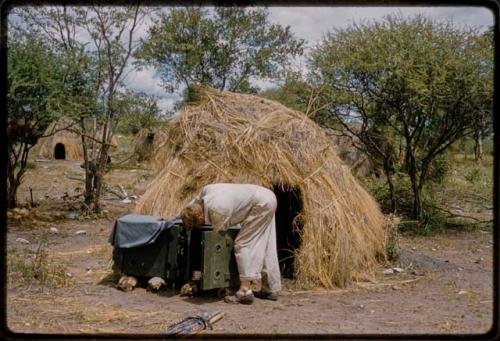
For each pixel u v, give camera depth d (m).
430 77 11.46
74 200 14.48
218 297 6.44
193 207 6.13
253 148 7.35
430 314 5.95
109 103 13.21
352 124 13.95
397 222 9.01
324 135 8.11
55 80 11.84
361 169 15.00
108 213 13.23
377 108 12.49
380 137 13.04
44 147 24.20
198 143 7.65
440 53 11.46
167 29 15.84
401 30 11.66
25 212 12.16
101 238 10.41
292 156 7.37
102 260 8.46
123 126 14.09
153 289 6.59
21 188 16.62
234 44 16.16
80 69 12.30
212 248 6.16
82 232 10.80
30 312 5.73
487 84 11.23
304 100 12.38
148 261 6.70
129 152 20.20
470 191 15.95
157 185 7.66
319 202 7.22
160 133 14.77
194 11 15.89
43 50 11.95
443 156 13.77
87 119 14.24
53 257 8.56
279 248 8.05
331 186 7.45
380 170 14.73
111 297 6.40
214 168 7.37
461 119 11.98
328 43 12.18
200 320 5.36
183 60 16.06
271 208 6.27
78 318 5.59
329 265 7.09
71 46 12.75
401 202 13.30
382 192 13.59
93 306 6.02
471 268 8.41
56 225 11.62
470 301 6.54
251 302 6.21
